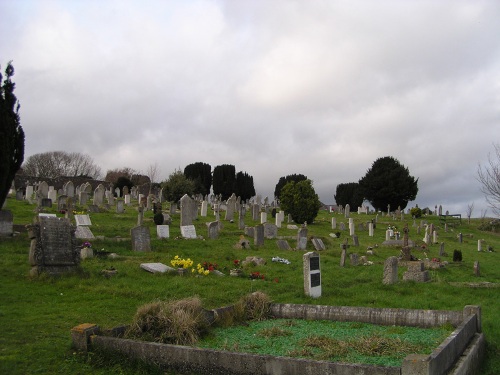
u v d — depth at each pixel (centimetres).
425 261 2452
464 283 1847
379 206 7706
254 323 1138
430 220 6012
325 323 1143
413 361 613
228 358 723
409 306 1402
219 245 2633
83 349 809
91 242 2183
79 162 10156
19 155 1623
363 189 7750
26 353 791
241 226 3534
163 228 2642
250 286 1620
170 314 933
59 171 9625
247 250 2567
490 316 1252
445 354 695
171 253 2230
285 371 686
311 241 3197
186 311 977
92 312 1156
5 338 867
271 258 2322
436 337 968
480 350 903
